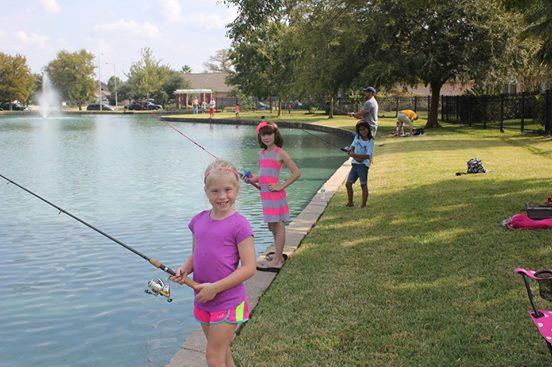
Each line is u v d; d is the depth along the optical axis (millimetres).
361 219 8438
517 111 30734
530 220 7137
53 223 10203
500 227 7316
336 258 6465
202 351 4344
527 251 6199
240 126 44625
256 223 10062
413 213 8547
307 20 25453
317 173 16875
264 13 17562
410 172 13062
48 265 7625
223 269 3293
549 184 10297
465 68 27891
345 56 27938
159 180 15539
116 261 7785
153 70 95312
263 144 6398
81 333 5406
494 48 27594
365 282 5559
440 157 15773
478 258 6082
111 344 5152
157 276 7129
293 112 58438
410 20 27438
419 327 4465
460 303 4895
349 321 4652
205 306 3299
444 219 8008
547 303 4777
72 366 4746
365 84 28125
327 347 4211
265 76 50688
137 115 69188
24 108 84812
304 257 6594
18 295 6480
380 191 10820
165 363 4754
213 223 3354
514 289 5125
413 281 5512
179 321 5645
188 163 19656
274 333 4496
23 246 8609
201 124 48594
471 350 4035
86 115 70188
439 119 36719
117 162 19969
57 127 43812
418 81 30828
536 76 30188
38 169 18062
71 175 16625
